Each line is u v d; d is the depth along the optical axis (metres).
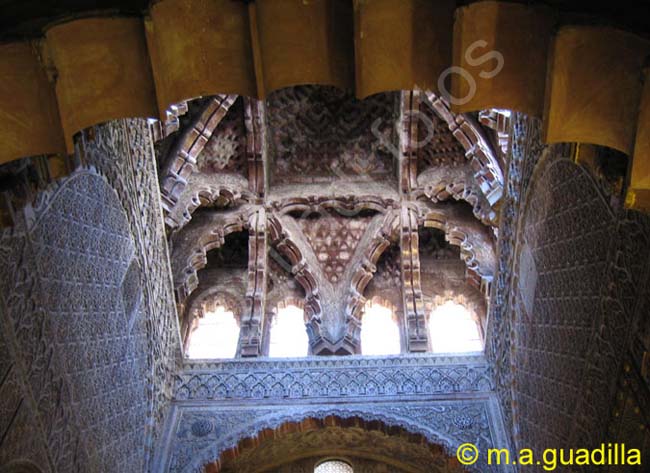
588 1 3.36
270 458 7.72
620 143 3.40
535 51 3.46
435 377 7.46
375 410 7.18
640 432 4.39
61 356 4.74
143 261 6.52
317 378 7.49
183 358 7.71
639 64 3.23
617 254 4.50
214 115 7.91
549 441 5.86
